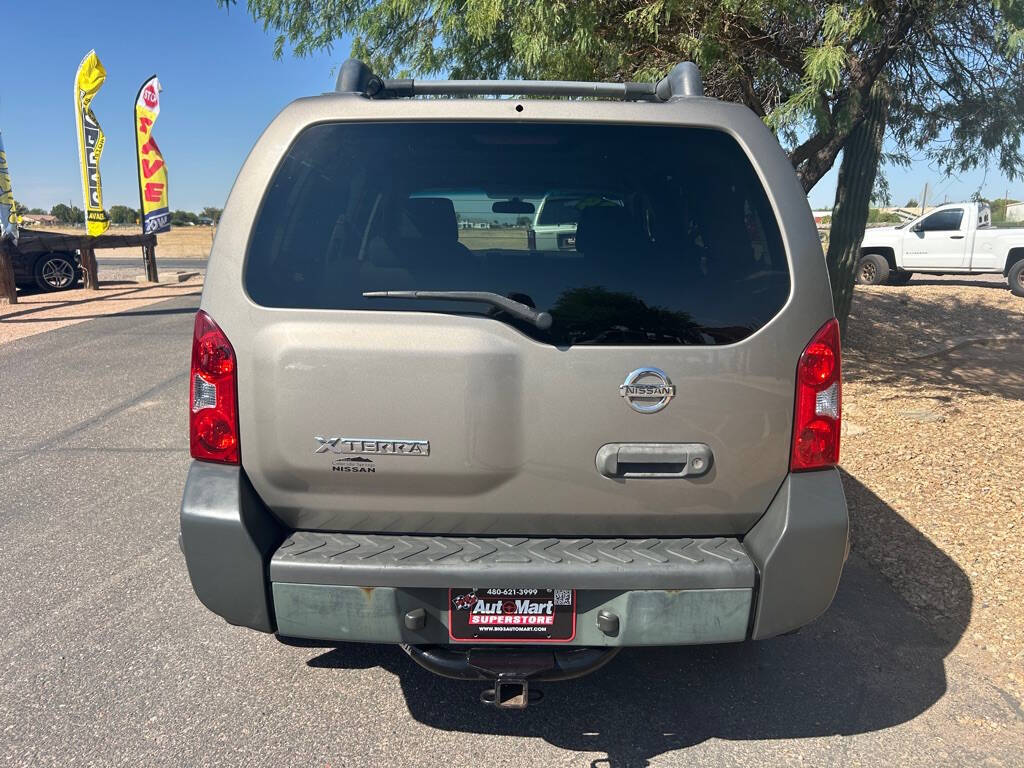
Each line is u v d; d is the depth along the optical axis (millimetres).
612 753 2654
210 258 2316
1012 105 7555
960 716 2842
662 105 2391
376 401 2262
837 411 2357
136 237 17844
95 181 16422
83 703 2877
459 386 2248
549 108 2354
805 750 2672
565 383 2250
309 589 2279
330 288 2283
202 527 2293
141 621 3453
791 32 6910
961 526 4359
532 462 2289
